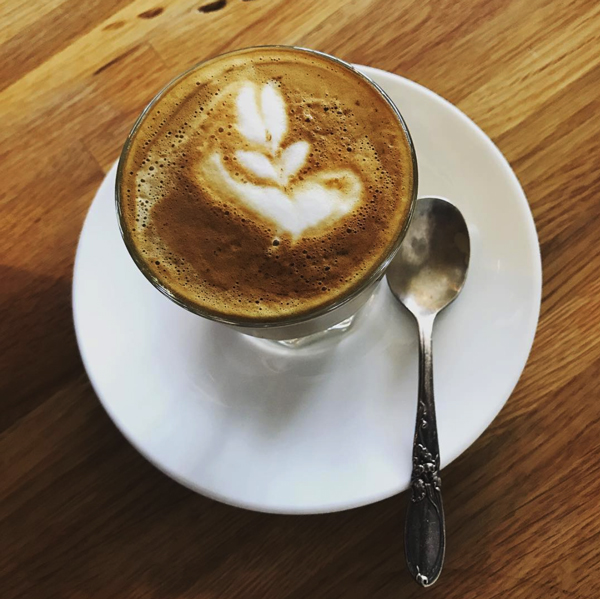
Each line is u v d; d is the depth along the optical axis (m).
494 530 0.23
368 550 0.23
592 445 0.23
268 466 0.21
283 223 0.20
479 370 0.22
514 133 0.26
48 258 0.26
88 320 0.23
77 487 0.24
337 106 0.21
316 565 0.23
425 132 0.23
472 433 0.21
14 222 0.26
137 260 0.20
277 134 0.20
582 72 0.26
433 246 0.23
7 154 0.27
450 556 0.23
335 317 0.21
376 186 0.20
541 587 0.22
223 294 0.20
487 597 0.22
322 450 0.21
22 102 0.27
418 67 0.26
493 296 0.22
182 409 0.22
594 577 0.22
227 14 0.27
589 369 0.23
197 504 0.24
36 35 0.28
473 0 0.27
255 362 0.22
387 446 0.21
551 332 0.24
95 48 0.28
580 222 0.25
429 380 0.21
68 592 0.23
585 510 0.22
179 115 0.21
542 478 0.23
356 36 0.27
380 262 0.19
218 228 0.20
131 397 0.22
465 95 0.26
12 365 0.25
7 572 0.24
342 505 0.21
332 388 0.22
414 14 0.27
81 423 0.25
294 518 0.23
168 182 0.20
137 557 0.23
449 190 0.23
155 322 0.23
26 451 0.25
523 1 0.26
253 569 0.23
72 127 0.27
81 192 0.26
